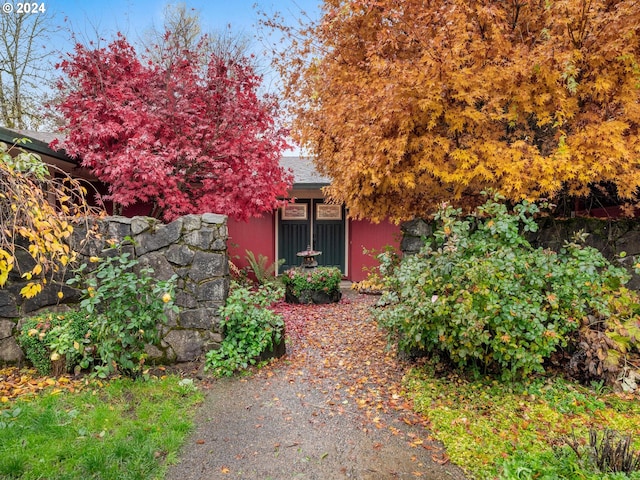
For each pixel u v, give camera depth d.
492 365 3.59
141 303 3.40
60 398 3.00
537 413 2.90
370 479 2.26
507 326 3.09
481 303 3.15
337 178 5.05
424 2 3.97
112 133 5.31
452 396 3.23
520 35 3.97
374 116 3.88
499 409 2.99
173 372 3.74
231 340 3.97
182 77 6.17
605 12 3.55
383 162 3.98
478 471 2.27
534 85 3.63
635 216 4.62
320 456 2.48
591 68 3.61
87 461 2.22
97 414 2.77
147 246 3.98
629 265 3.97
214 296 3.97
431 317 3.22
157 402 3.08
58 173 6.91
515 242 3.38
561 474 2.09
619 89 3.58
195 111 5.99
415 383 3.51
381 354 4.43
